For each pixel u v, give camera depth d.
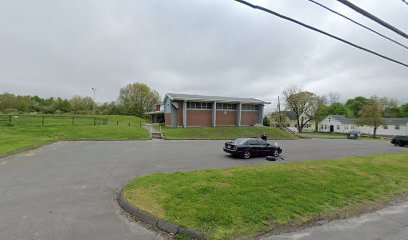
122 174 8.42
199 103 34.34
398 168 10.53
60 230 4.23
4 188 6.54
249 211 5.00
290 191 6.34
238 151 13.26
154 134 25.83
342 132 62.44
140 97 74.31
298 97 57.66
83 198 5.90
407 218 5.41
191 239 4.08
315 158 14.24
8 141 14.93
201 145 18.98
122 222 4.63
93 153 12.98
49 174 8.16
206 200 5.43
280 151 15.35
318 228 4.70
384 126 54.06
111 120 49.22
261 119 38.59
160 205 5.13
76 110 75.56
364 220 5.20
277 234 4.36
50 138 18.28
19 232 4.11
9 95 66.56
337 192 6.60
